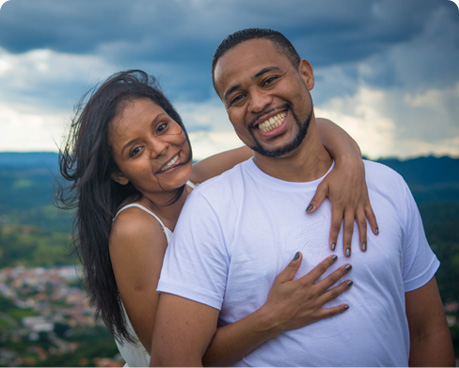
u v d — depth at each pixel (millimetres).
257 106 1223
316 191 1263
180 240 1236
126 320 1579
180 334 1170
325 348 1193
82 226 1538
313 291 1175
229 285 1223
